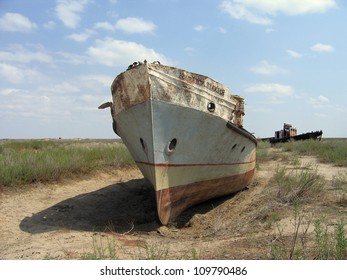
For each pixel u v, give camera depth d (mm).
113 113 8328
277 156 19531
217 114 7914
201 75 7746
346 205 8031
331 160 16812
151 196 9812
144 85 7125
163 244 6199
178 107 7301
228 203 9828
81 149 16234
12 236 6883
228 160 9016
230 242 6270
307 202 8406
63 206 8992
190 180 8273
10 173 9867
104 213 9016
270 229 6789
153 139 7312
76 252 5836
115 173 13039
